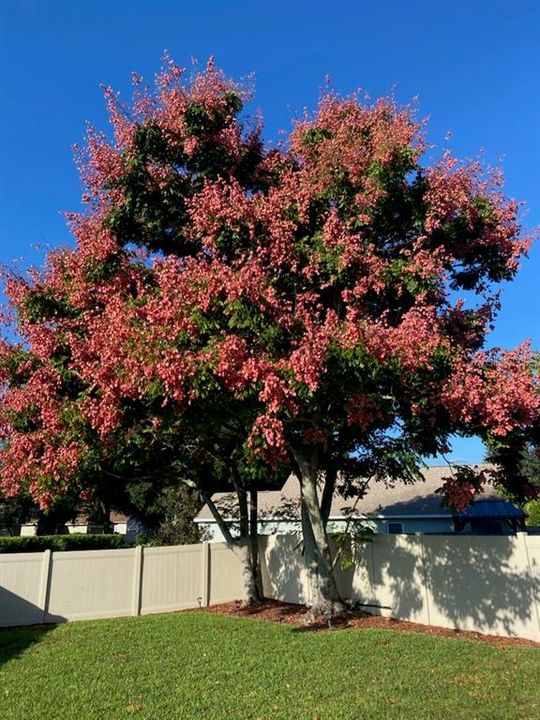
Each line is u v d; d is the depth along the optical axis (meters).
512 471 11.61
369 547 13.34
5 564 14.03
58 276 10.94
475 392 8.80
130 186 10.40
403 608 12.38
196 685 7.32
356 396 8.55
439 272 9.35
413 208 9.92
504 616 10.55
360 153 9.81
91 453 11.17
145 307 8.40
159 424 10.94
